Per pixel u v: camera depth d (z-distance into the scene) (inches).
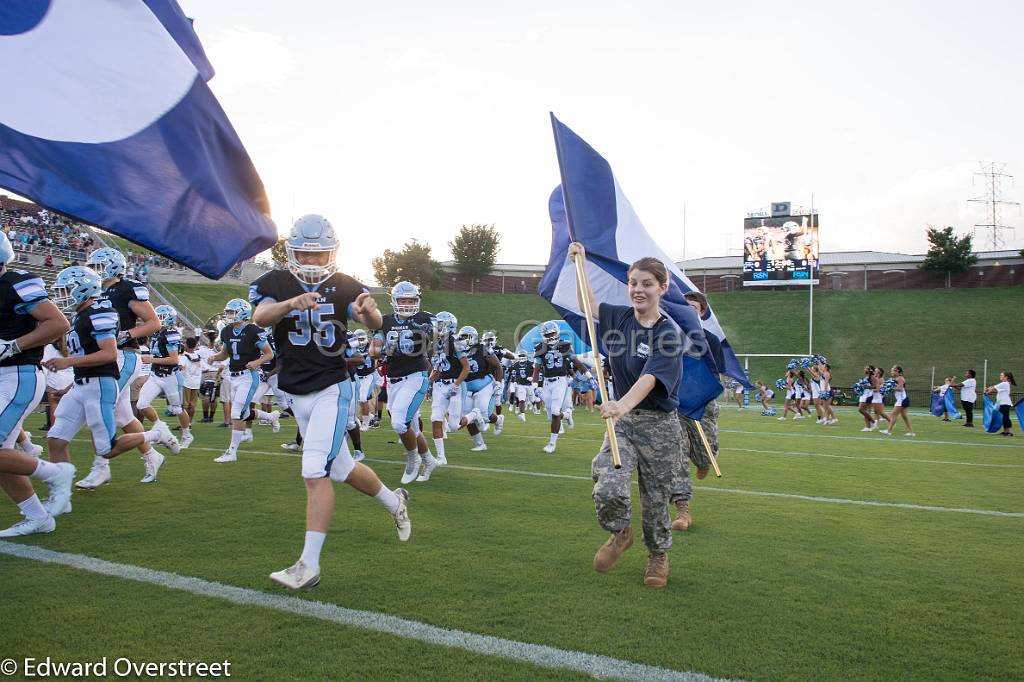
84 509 209.9
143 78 141.6
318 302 145.3
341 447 147.6
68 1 135.8
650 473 145.7
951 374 1413.6
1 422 168.7
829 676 106.9
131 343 249.0
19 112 127.0
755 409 1007.0
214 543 172.2
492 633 119.8
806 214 1924.2
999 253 2100.1
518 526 197.6
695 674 106.3
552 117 243.8
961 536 197.2
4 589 136.7
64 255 1342.3
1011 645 119.9
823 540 189.6
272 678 102.0
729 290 2240.4
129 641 113.7
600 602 136.6
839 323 1742.1
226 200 149.8
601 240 248.8
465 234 2320.4
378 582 145.0
